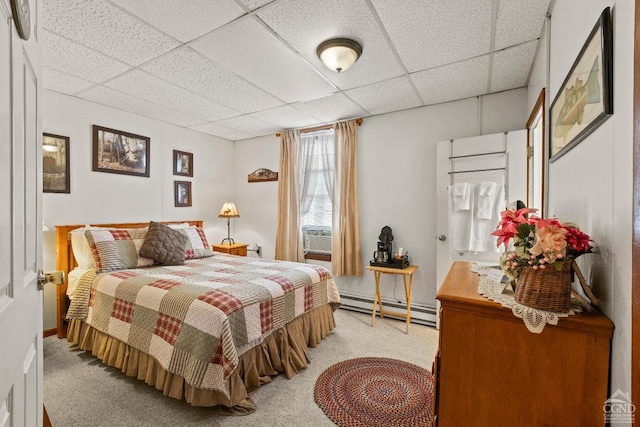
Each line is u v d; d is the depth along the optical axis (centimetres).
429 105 313
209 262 296
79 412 171
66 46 201
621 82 81
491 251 266
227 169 453
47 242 269
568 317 89
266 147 432
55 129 273
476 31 187
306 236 396
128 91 276
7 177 67
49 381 201
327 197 384
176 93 281
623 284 78
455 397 107
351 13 170
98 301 225
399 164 330
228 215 405
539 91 201
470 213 274
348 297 356
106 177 310
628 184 76
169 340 177
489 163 271
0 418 63
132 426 161
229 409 173
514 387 98
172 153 376
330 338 275
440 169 294
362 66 231
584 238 92
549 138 166
